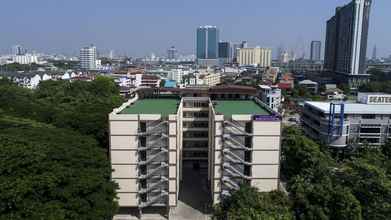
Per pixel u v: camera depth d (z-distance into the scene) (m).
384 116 117.31
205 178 96.25
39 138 77.50
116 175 72.81
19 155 60.22
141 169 73.81
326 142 114.12
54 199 57.22
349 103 127.00
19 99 140.75
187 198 82.88
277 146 72.25
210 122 83.56
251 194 62.12
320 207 60.03
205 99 100.75
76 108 134.62
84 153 71.44
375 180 67.31
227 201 64.31
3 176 56.41
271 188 73.75
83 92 185.88
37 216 51.06
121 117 70.62
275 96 191.88
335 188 63.31
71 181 60.25
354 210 58.94
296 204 62.62
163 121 71.00
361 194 66.50
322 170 75.00
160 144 72.06
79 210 57.31
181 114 90.62
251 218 55.25
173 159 72.12
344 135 113.19
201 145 102.88
